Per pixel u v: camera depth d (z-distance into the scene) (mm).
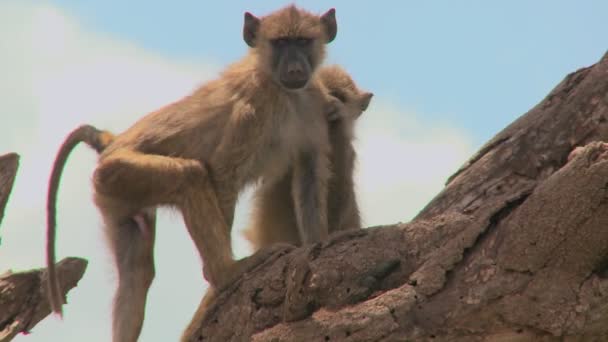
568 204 9656
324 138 15906
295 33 16562
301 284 11344
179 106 15312
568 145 11305
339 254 11383
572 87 11688
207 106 15031
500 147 11961
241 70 15633
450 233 11164
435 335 10352
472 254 10406
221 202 14594
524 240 9930
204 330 12344
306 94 15984
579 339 9898
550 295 9859
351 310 10836
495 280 10125
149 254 15094
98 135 16078
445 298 10383
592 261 9727
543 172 11461
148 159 14211
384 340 10523
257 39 16844
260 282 11961
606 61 11250
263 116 15117
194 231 14086
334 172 16453
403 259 11195
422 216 12156
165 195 14227
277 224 16281
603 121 11070
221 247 13930
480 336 10203
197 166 14273
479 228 10422
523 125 11875
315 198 15734
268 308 11758
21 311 14430
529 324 9961
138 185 14273
